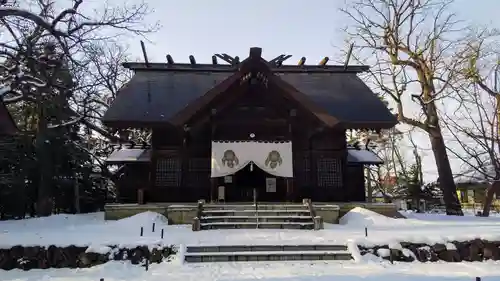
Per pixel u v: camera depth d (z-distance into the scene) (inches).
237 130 695.1
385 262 369.1
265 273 317.4
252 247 377.4
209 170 712.4
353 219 574.9
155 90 799.1
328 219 574.2
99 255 369.1
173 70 897.5
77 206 959.6
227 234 435.2
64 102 858.8
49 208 829.2
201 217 511.8
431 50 918.4
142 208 608.4
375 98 791.7
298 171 718.5
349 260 367.6
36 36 677.9
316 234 434.9
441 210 1186.6
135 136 1079.0
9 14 550.0
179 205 573.6
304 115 681.6
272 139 661.3
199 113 652.7
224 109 678.5
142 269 348.2
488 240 400.5
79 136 1029.2
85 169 994.1
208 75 884.0
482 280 298.2
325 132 727.7
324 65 938.1
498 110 805.9
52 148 866.8
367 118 693.3
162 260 366.0
